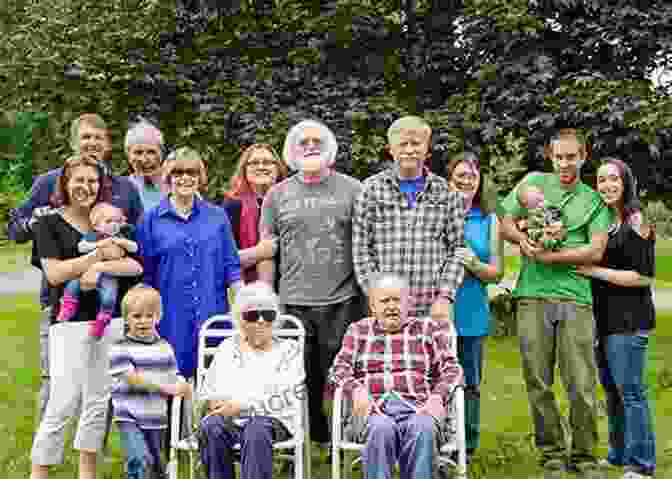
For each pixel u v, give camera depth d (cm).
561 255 523
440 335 477
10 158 2700
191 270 508
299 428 457
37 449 473
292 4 1132
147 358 463
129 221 515
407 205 517
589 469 530
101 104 1127
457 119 1080
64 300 474
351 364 476
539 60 1038
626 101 1001
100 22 1200
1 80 1212
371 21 1118
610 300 521
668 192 1120
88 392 480
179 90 1141
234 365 475
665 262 2570
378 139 1068
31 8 1359
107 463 570
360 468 564
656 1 1041
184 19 1170
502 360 966
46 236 475
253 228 573
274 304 474
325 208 534
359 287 546
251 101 1089
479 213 552
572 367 533
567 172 533
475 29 1090
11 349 1024
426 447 433
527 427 664
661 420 687
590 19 1059
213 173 1106
